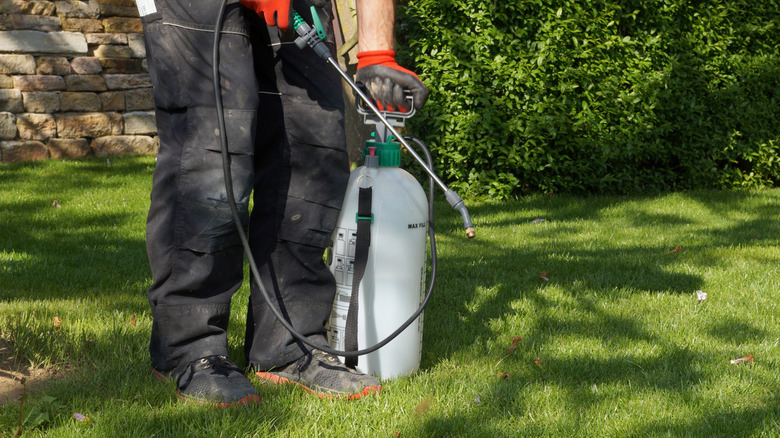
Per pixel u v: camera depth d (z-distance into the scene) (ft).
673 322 10.14
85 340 8.29
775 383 7.87
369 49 6.75
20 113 25.39
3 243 14.10
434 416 6.61
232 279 7.07
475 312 10.52
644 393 7.43
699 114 24.57
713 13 24.53
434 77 21.45
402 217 7.32
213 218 6.63
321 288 7.50
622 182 23.77
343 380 7.03
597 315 10.48
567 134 22.52
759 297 11.65
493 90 21.77
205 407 6.51
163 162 6.77
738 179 25.94
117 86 27.63
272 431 6.21
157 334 7.31
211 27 6.47
